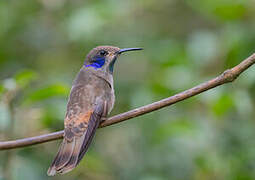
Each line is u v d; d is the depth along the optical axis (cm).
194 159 1106
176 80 1137
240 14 1170
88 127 821
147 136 1191
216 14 1192
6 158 1018
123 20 1345
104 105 855
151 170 1144
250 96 1171
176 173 1119
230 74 738
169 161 1133
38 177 1059
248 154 1091
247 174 1076
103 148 1241
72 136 805
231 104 1059
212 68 1175
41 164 1094
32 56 1403
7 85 955
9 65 1374
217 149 1100
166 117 1183
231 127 1137
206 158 1089
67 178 1118
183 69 1141
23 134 998
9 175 1011
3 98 964
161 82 1134
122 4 1291
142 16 1416
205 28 1438
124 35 1359
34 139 785
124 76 1345
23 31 1405
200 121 1123
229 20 1174
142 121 1203
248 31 1150
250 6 1170
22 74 952
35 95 969
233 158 1095
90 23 1212
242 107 1063
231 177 1080
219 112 1071
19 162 1041
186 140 1109
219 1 1166
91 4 1311
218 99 1055
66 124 823
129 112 808
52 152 1138
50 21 1423
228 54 1138
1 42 1369
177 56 1175
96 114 835
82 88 881
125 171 1170
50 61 1390
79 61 1348
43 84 1280
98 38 1330
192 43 1173
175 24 1444
